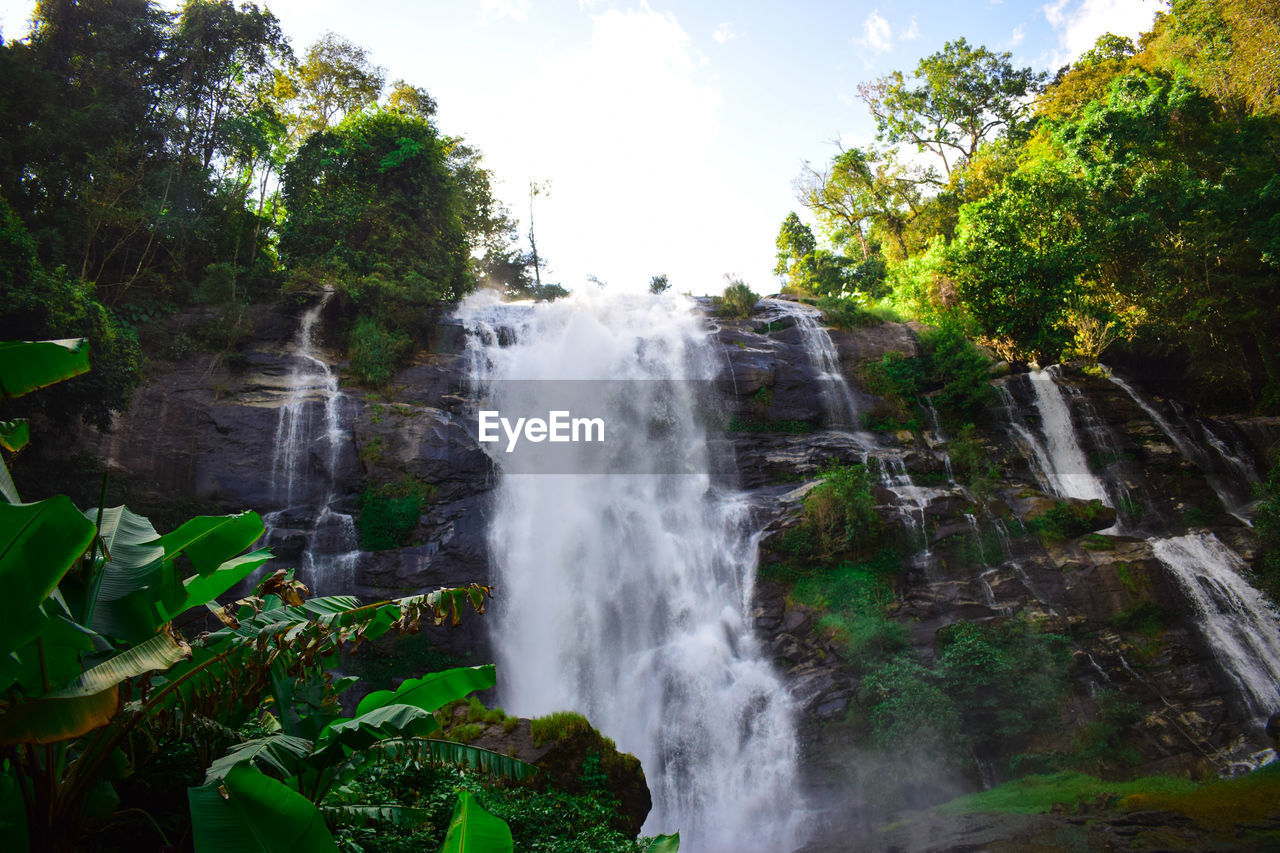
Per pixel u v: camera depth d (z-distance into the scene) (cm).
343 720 715
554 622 2062
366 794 841
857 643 1841
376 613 725
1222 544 2192
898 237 4581
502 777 1112
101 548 585
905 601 1988
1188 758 1686
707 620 2056
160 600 649
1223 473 2789
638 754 1841
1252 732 1759
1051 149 3875
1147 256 3131
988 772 1669
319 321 2644
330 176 3178
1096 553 2091
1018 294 3059
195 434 2230
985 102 4709
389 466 2184
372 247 3039
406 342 2605
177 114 2855
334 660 754
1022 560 2059
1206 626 1973
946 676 1755
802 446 2531
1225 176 3148
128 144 2600
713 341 2809
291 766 600
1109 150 3241
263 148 3111
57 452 2016
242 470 2184
